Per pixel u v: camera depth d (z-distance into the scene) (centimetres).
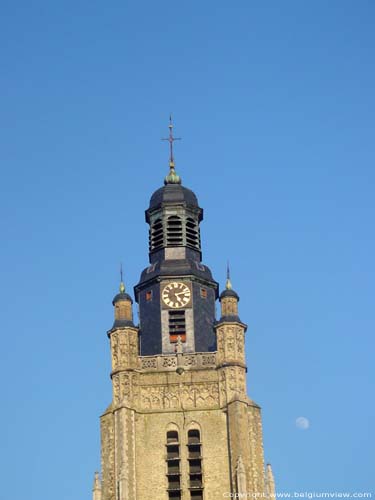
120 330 13400
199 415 13050
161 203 14262
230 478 12681
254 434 12975
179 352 13350
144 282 13875
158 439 12925
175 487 12694
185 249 14062
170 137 14875
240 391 13088
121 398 13062
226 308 13575
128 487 12550
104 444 12950
